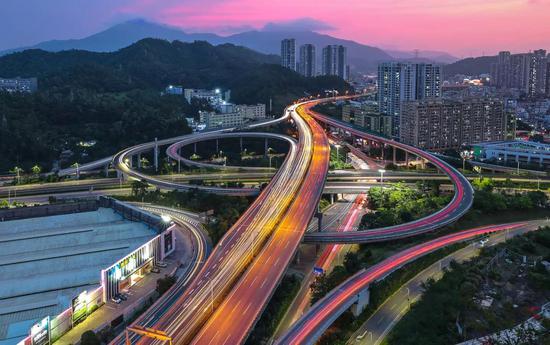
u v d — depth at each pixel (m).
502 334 173.50
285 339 164.75
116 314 190.38
